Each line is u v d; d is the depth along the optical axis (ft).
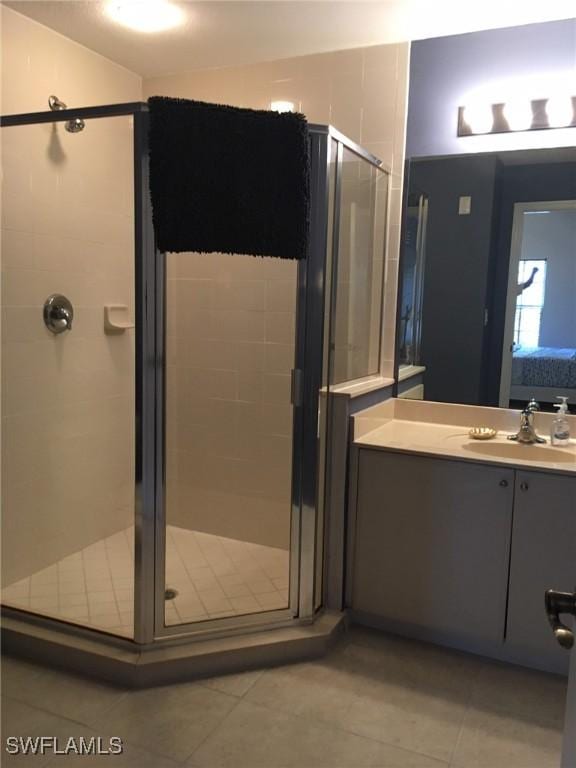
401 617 7.30
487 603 6.82
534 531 6.51
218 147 6.14
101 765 5.27
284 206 6.32
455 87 8.05
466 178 8.12
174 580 7.75
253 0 7.16
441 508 6.94
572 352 7.76
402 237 8.59
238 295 8.31
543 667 6.74
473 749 5.58
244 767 5.30
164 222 6.16
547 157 7.71
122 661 6.37
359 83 8.55
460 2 7.14
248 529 8.57
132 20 7.77
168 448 8.22
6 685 6.34
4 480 7.71
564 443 7.55
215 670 6.61
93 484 8.04
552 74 7.57
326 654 6.99
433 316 8.51
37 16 7.71
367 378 8.71
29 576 8.00
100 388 8.05
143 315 6.54
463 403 8.43
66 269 8.30
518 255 7.95
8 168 7.49
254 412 8.35
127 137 7.50
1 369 7.62
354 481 7.40
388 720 5.94
